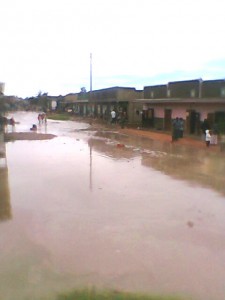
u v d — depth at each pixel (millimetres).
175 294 6395
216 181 14219
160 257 7773
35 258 7723
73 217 10148
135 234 8977
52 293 6402
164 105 33969
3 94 38594
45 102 97438
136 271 7180
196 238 8750
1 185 13547
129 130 35312
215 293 6445
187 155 20359
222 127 24938
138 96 43500
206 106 27953
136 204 11289
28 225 9578
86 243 8453
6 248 8203
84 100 60562
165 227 9430
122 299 6184
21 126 42656
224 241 8594
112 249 8148
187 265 7434
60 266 7375
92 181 14164
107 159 19172
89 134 32500
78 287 6598
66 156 20125
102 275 7027
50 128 39250
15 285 6672
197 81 29000
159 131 33500
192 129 29859
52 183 13844
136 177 14898
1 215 10320
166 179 14555
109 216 10227
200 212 10586
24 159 19125
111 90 45344
